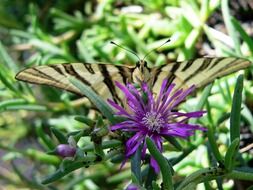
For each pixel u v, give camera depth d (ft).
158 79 0.63
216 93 0.79
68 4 1.06
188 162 0.73
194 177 0.54
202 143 0.73
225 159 0.54
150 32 0.92
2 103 0.84
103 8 0.97
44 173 1.03
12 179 1.00
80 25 0.99
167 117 0.57
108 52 0.93
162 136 0.57
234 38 0.75
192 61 0.58
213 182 0.74
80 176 0.90
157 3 0.91
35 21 0.98
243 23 0.84
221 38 0.83
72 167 0.54
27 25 1.11
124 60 0.92
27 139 1.07
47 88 0.94
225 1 0.75
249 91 0.77
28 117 1.06
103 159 0.54
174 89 0.63
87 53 0.89
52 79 0.60
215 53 0.84
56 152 0.50
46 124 1.00
